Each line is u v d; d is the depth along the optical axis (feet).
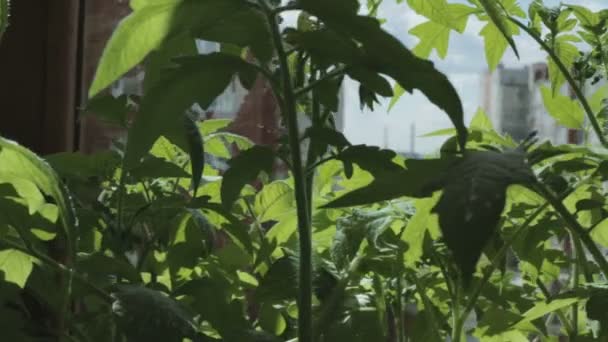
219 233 3.19
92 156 2.29
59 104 3.04
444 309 2.70
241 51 2.11
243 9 1.70
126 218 2.27
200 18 1.74
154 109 1.68
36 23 3.03
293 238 2.60
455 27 2.31
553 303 1.95
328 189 2.64
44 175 1.68
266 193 2.53
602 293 1.72
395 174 1.49
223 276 2.36
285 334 2.47
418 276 2.52
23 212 1.91
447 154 1.91
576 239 2.33
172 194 2.24
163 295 1.67
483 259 2.50
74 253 1.76
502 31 1.89
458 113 1.55
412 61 1.59
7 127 3.02
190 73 1.64
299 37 1.70
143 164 2.08
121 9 3.28
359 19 1.59
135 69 3.29
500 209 1.07
